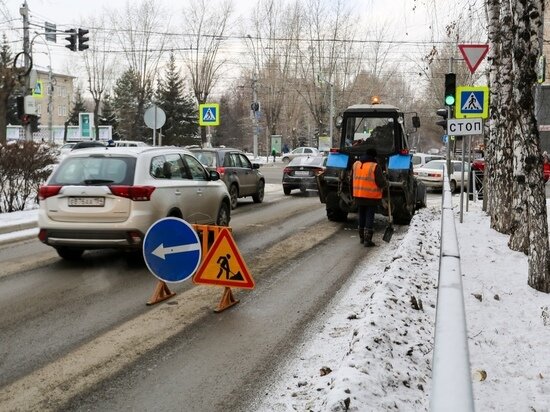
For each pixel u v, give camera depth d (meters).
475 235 10.70
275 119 59.06
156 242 6.62
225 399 4.23
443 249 4.59
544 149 26.23
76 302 6.77
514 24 6.88
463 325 2.69
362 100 56.41
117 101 70.94
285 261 9.35
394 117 13.93
